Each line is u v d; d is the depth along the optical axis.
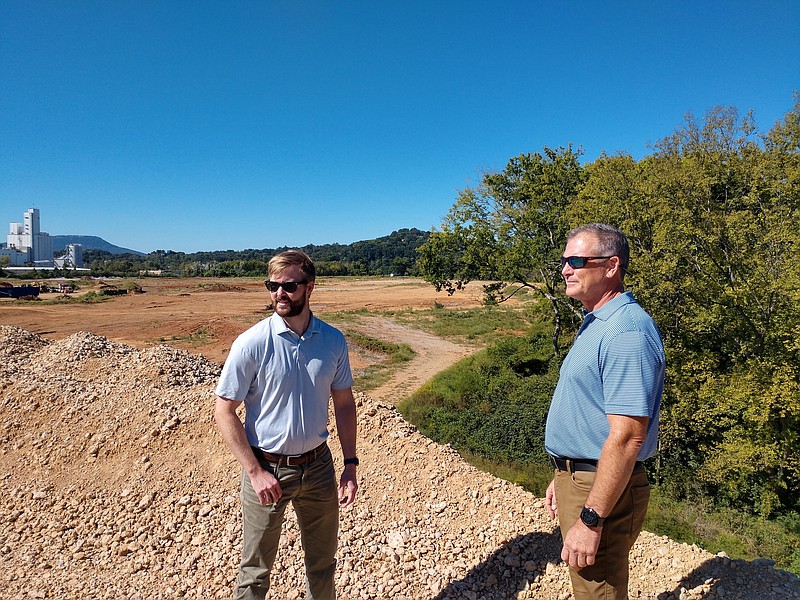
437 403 16.86
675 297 12.05
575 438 2.52
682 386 11.84
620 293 2.55
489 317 39.12
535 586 3.71
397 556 4.08
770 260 11.20
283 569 3.91
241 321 35.28
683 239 11.54
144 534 4.65
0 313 40.25
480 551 4.14
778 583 3.44
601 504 2.27
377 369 23.14
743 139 16.89
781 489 11.00
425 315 40.72
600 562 2.47
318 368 2.93
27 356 8.86
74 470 5.77
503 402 16.52
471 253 20.44
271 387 2.84
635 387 2.26
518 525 4.39
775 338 10.77
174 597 3.81
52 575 4.22
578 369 2.48
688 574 3.62
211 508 4.86
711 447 11.93
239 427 2.82
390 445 5.80
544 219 19.45
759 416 10.20
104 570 4.25
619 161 14.78
